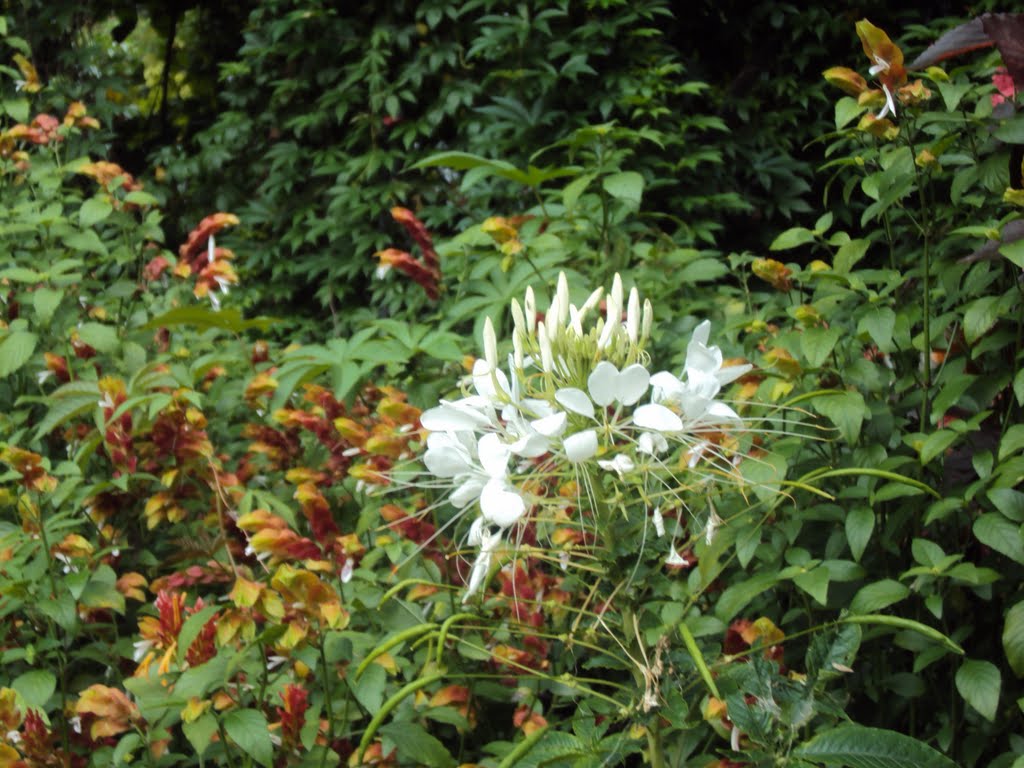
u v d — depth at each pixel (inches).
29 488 84.0
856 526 71.9
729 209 209.0
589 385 50.8
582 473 55.4
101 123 243.4
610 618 59.4
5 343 105.4
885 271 86.1
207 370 109.6
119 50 270.7
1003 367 81.4
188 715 66.0
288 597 66.1
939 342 90.8
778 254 217.8
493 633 75.9
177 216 251.1
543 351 54.1
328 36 229.0
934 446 72.3
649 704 52.7
